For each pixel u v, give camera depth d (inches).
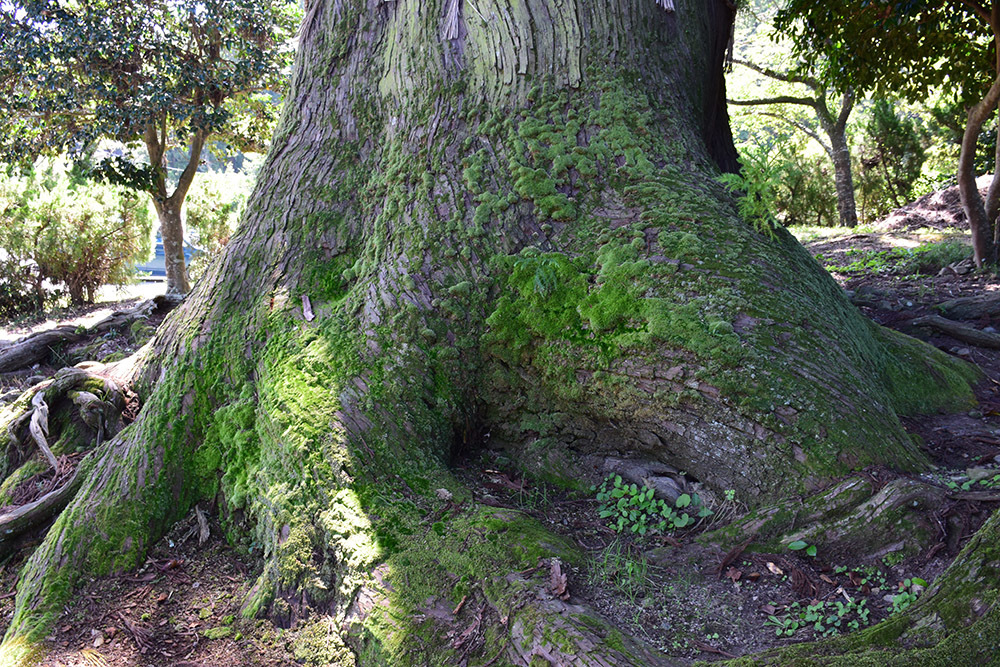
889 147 761.0
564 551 123.2
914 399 167.8
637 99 175.5
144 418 164.4
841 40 305.0
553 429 158.1
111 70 439.8
